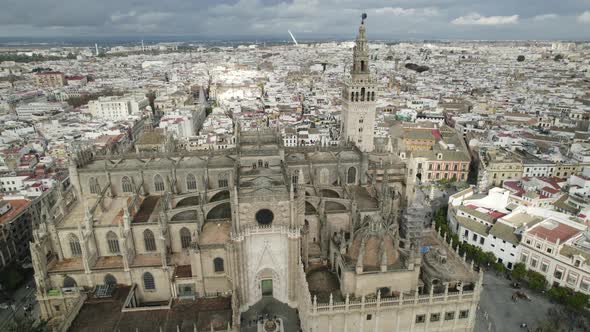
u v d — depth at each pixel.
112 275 93.31
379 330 80.56
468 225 128.50
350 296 79.56
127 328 79.94
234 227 81.00
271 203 81.56
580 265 100.06
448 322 83.00
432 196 174.50
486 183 177.88
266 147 122.81
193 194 106.50
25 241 130.38
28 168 180.00
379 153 150.88
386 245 80.06
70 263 96.69
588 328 93.75
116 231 96.81
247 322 85.25
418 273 79.69
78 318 83.12
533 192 145.88
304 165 122.88
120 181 117.56
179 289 91.56
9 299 106.75
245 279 86.31
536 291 108.19
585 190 144.62
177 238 98.62
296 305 89.31
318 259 92.69
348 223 100.75
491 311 100.12
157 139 176.50
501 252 118.62
